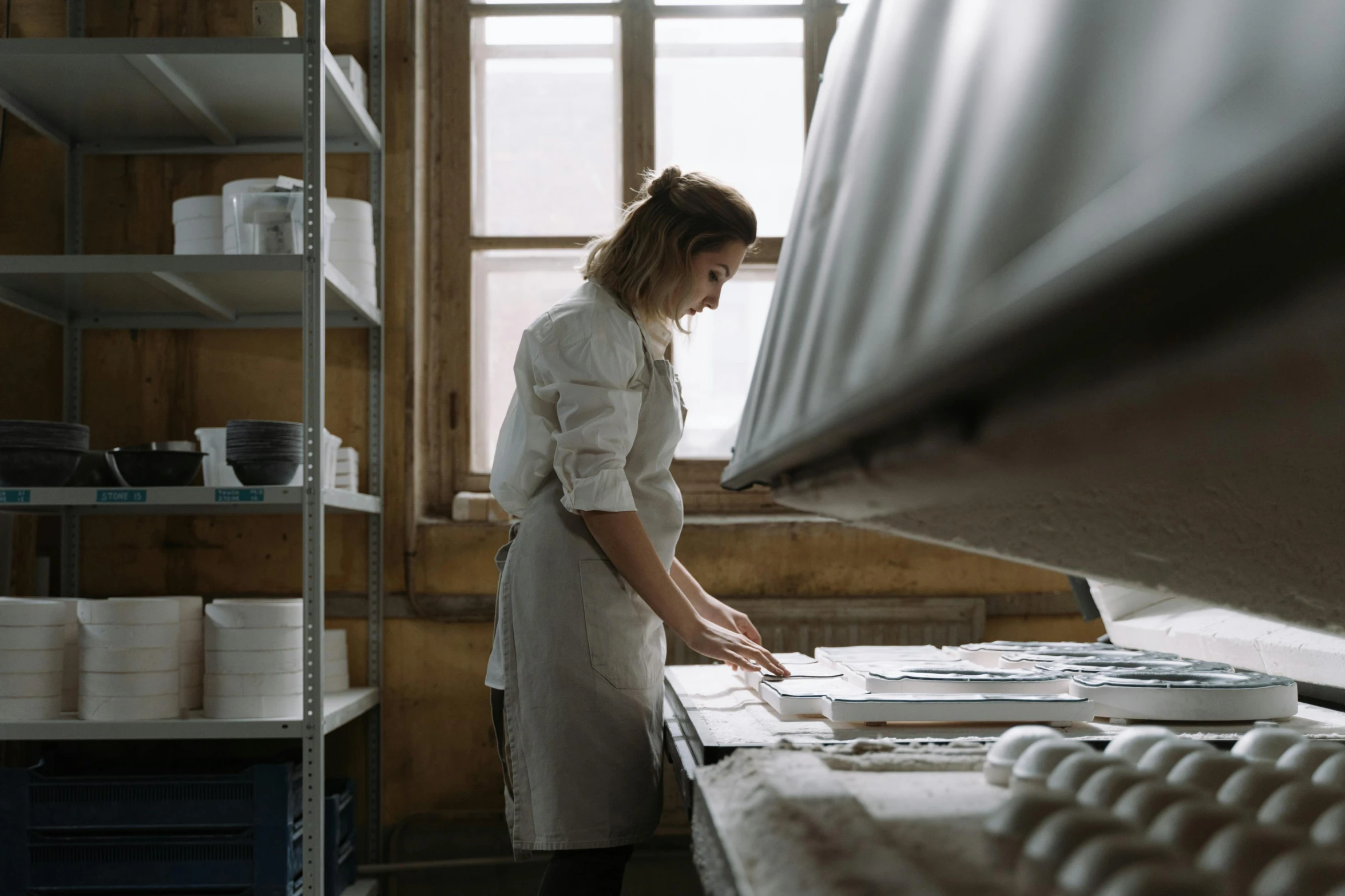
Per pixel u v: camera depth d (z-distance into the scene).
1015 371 0.21
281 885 1.83
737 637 1.36
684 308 1.57
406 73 2.39
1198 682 1.08
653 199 1.54
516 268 2.54
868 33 0.48
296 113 2.19
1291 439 0.20
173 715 1.78
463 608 2.29
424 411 2.46
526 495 1.55
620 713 1.43
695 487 2.48
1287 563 0.32
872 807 0.54
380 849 2.26
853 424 0.30
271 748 2.29
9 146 2.35
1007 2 0.26
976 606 2.30
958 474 0.29
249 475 1.81
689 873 2.26
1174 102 0.16
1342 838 0.42
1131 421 0.20
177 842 1.83
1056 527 0.35
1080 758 0.53
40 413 2.34
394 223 2.37
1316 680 1.16
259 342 2.35
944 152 0.27
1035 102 0.21
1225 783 0.51
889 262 0.29
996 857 0.43
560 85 2.56
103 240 2.35
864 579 2.33
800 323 0.45
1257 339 0.15
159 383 2.34
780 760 0.67
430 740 2.30
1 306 2.34
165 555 2.31
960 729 1.02
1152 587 0.41
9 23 2.36
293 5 2.33
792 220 0.61
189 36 2.38
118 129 2.28
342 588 2.32
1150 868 0.37
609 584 1.46
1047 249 0.17
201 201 2.06
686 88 2.56
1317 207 0.12
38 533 2.32
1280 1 0.14
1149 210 0.14
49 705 1.75
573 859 1.42
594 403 1.41
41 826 1.82
